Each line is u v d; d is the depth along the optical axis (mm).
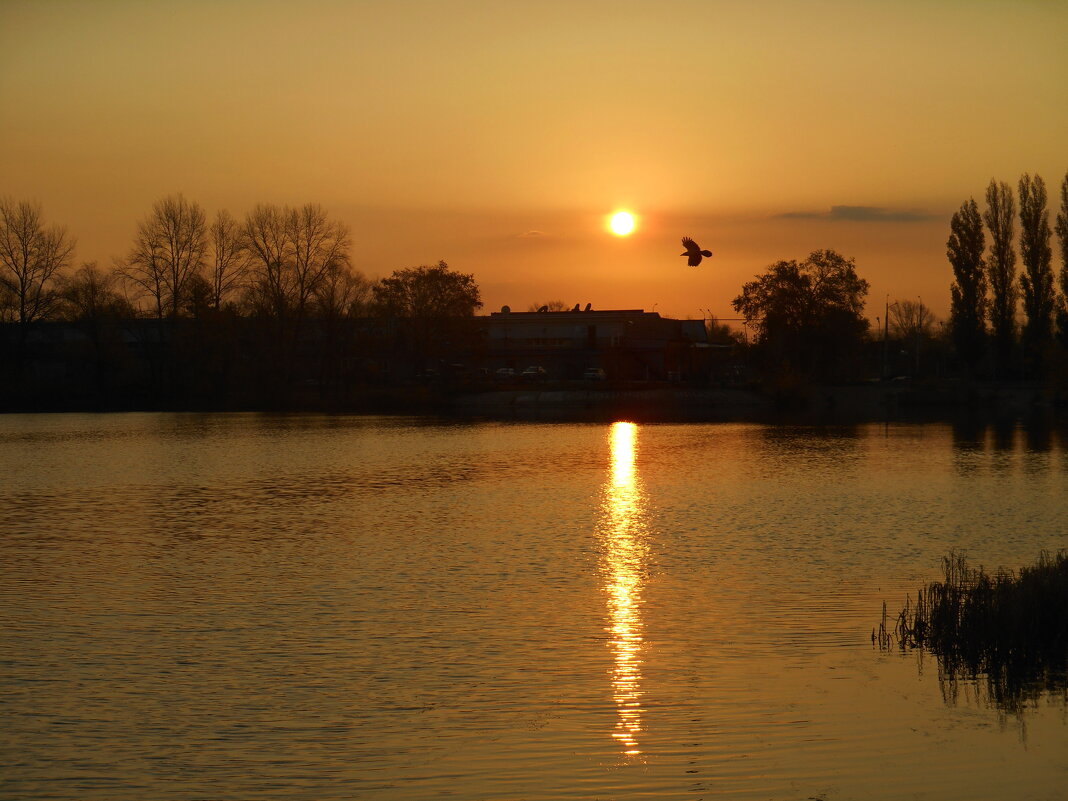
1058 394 100688
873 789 13320
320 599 23250
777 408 110688
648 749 14516
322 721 15672
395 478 47656
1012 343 115375
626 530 32500
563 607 22391
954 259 115625
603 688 17016
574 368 150125
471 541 30641
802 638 19797
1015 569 26078
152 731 15312
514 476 48406
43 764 14195
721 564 26984
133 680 17562
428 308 125125
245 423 88562
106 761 14281
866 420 91688
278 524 34125
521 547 29578
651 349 143375
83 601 23172
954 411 103062
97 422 89375
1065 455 57781
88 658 18812
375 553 28766
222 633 20438
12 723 15633
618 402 115625
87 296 107250
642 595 23453
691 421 91750
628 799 13062
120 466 53188
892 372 169000
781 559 27625
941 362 154500
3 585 24844
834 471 50031
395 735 15102
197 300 109500
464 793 13258
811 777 13648
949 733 15000
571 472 50094
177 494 42094
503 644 19562
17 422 89188
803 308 116625
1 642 19844
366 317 124562
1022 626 18266
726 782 13516
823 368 119875
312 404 114875
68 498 40938
